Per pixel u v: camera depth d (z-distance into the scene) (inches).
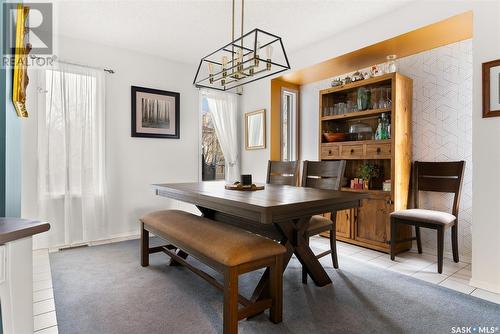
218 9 107.2
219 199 72.8
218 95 176.4
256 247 63.9
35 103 117.1
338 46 128.0
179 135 161.9
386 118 126.4
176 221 87.5
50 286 85.5
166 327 64.5
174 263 103.3
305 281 88.7
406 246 122.9
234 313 60.2
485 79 85.1
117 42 135.9
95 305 74.1
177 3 103.0
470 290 84.1
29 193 116.5
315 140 165.8
